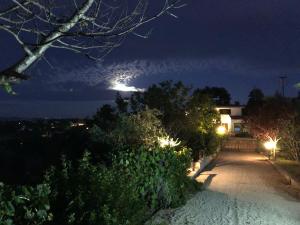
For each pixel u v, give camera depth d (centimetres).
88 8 429
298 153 3238
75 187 934
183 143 2684
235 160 3572
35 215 666
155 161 1386
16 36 405
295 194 1780
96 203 879
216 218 1252
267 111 4291
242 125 7600
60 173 970
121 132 1834
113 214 852
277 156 3656
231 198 1612
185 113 2972
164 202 1318
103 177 952
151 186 1269
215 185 1995
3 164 1499
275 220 1261
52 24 423
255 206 1463
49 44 416
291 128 3272
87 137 1828
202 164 2838
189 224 1162
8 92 396
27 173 1427
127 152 1339
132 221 944
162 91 2920
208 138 3494
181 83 2956
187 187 1677
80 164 1039
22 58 414
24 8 400
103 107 2347
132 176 1162
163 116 2825
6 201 603
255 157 3891
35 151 1681
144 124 1977
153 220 1145
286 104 4297
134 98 2784
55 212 865
